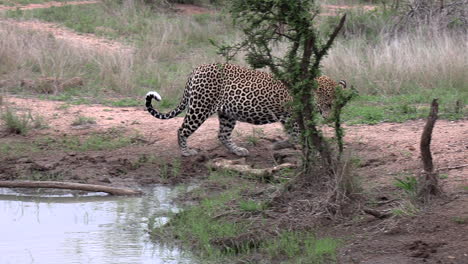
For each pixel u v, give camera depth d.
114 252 12.12
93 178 16.78
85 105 22.88
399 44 27.78
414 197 13.05
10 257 11.86
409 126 19.48
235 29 35.22
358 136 18.48
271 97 17.02
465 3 30.86
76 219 14.12
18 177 16.89
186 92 17.97
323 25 33.62
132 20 38.84
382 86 24.17
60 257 11.82
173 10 43.28
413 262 10.73
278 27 13.60
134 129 20.16
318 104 17.56
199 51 32.47
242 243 12.08
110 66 27.08
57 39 32.06
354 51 27.36
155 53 30.80
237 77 17.27
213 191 15.68
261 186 15.61
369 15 34.59
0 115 21.08
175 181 16.78
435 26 29.25
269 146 18.62
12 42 28.53
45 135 19.70
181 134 17.75
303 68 13.53
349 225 12.52
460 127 18.94
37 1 45.47
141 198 15.56
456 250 10.92
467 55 25.72
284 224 12.74
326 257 11.27
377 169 15.83
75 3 45.38
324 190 13.69
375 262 10.88
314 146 13.84
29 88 24.69
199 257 11.87
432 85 24.36
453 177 14.54
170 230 13.20
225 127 18.05
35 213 14.59
